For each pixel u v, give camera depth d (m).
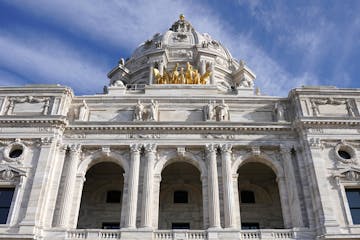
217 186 38.22
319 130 41.00
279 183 39.47
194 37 84.56
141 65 78.69
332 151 39.97
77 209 37.81
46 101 43.50
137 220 36.53
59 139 40.84
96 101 45.47
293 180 38.81
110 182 46.59
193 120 44.03
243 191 46.72
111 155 40.81
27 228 34.00
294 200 37.56
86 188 45.94
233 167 40.06
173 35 84.44
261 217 44.62
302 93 44.50
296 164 40.41
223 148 40.59
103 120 44.12
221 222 36.59
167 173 46.59
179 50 78.56
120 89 51.28
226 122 41.78
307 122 41.00
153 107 43.94
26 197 36.47
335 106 43.84
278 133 42.06
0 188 37.81
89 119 44.31
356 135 40.81
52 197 37.44
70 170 39.09
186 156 40.72
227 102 45.53
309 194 37.88
